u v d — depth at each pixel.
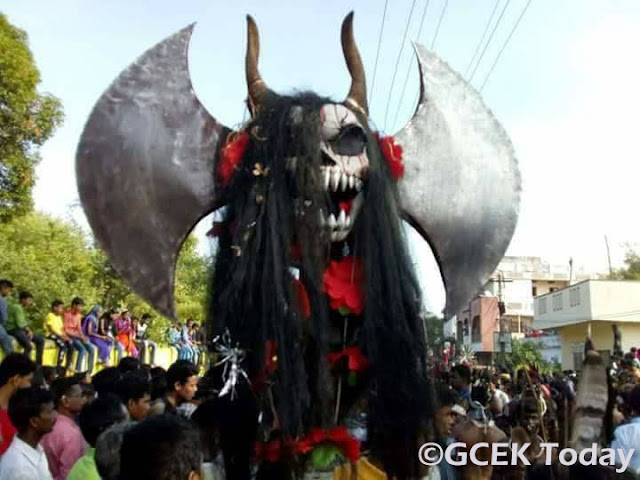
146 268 2.35
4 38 9.49
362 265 2.28
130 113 2.42
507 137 2.69
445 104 2.65
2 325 7.41
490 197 2.61
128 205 2.36
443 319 2.51
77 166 2.35
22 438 3.10
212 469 2.24
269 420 2.22
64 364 9.38
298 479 2.22
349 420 2.36
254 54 2.50
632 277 32.38
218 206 2.42
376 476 2.29
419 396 2.27
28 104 9.86
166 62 2.49
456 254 2.55
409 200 2.53
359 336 2.30
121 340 11.78
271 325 2.14
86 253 18.05
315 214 2.20
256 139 2.32
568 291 22.44
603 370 2.92
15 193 10.01
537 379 4.26
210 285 2.35
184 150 2.42
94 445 3.04
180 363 3.98
